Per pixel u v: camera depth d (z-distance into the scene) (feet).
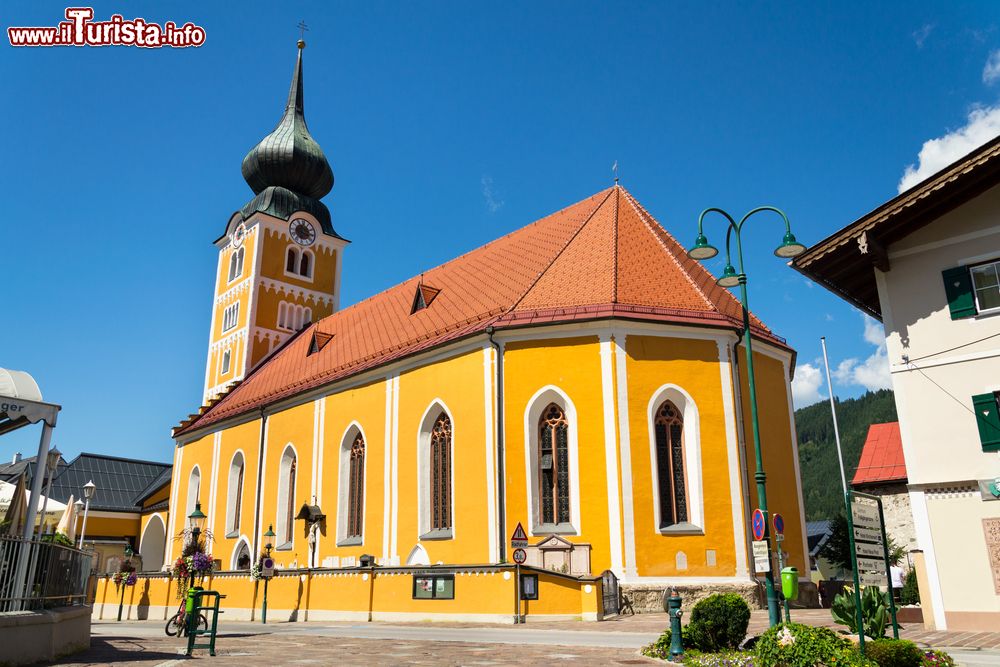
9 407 52.03
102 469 225.97
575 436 98.58
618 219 119.85
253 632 79.61
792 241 61.52
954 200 66.74
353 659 51.67
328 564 126.62
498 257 134.92
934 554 62.90
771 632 45.65
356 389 130.52
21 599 48.29
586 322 100.53
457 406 108.37
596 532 94.84
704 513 96.17
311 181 204.23
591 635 66.54
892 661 42.96
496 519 99.04
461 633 71.51
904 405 66.18
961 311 65.26
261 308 189.06
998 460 61.72
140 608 136.56
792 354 116.37
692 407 99.45
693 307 105.60
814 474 494.18
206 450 175.01
